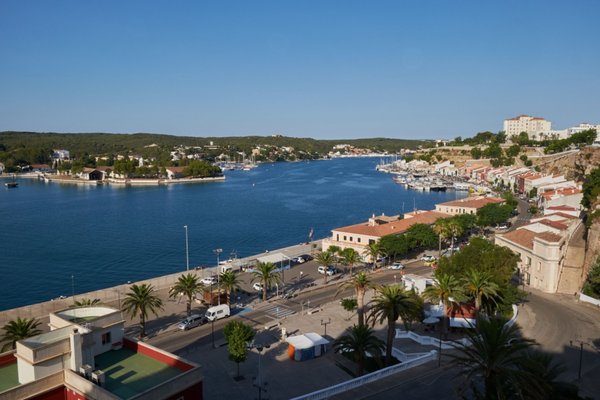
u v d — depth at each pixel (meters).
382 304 63.12
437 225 134.75
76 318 49.69
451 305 75.00
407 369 58.19
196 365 42.53
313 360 68.75
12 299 117.38
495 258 82.38
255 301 98.62
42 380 40.16
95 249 166.50
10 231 197.50
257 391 59.31
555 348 66.94
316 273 120.62
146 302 79.06
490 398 41.72
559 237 97.44
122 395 39.78
